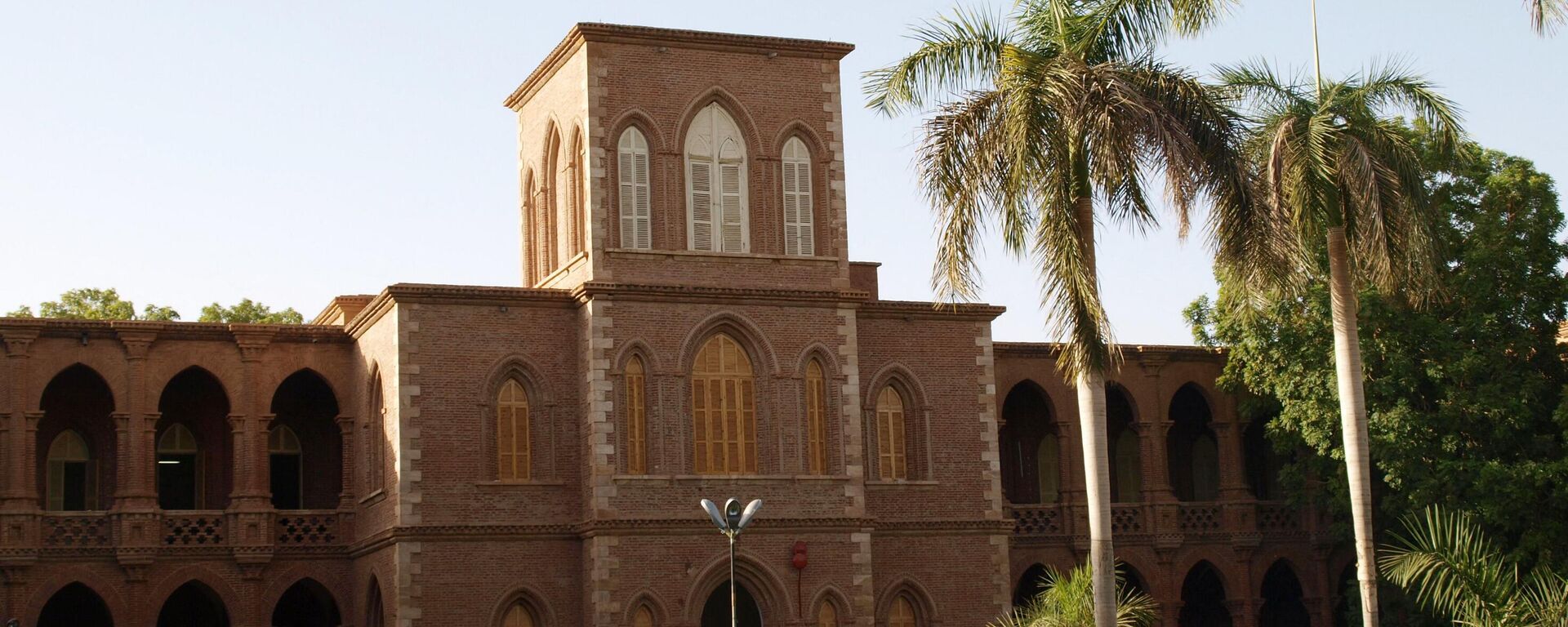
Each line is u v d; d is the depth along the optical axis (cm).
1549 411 5494
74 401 5488
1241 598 6066
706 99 5200
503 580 4922
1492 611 3594
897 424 5434
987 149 3769
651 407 4978
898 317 5475
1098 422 3741
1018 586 6103
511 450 5012
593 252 5000
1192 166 3694
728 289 5072
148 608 5159
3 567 4988
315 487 5681
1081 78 3712
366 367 5300
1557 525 5175
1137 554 5984
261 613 5262
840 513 5088
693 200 5153
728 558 4944
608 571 4847
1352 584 5900
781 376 5097
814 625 4997
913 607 5316
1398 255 4075
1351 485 4072
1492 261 5444
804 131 5291
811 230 5250
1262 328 5612
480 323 5028
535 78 5488
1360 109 4169
